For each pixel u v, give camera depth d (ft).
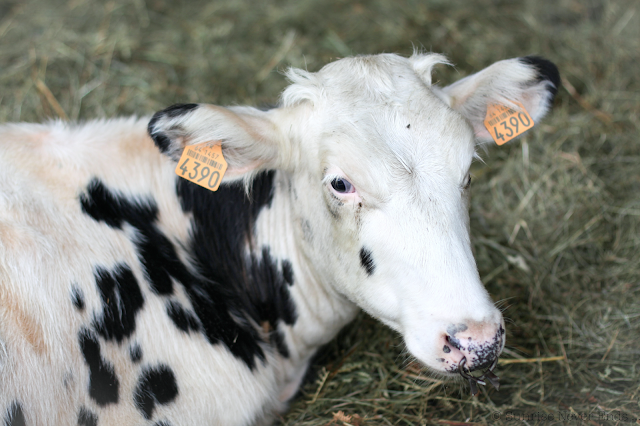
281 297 12.91
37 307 10.01
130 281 11.18
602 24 25.50
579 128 20.54
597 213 17.78
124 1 25.29
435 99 10.60
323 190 10.60
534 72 11.78
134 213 12.03
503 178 19.30
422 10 25.99
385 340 15.03
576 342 14.55
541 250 17.22
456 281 9.36
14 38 23.07
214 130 10.45
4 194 10.65
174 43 23.82
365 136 10.02
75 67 22.04
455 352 9.26
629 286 15.71
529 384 13.53
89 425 10.29
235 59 23.44
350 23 25.26
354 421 12.85
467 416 12.82
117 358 10.68
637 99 21.65
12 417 9.32
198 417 11.31
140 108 20.93
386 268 10.03
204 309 11.98
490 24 25.55
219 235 12.76
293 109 11.12
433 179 9.79
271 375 12.71
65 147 11.92
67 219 11.10
